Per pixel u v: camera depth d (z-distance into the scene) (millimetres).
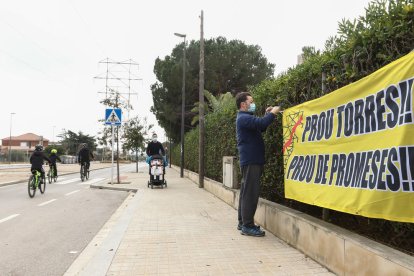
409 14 3297
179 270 4141
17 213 8867
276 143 6285
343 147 3947
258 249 4961
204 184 13773
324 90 4699
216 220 7137
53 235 6527
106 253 4820
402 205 2994
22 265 4820
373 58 3807
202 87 14422
